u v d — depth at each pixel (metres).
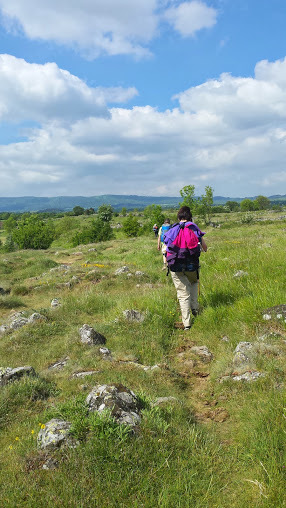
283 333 4.76
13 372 4.37
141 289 9.44
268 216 62.28
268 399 3.23
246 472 2.54
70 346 5.75
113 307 8.02
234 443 2.93
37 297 10.85
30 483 2.44
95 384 4.04
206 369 4.66
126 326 6.30
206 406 3.69
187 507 2.24
